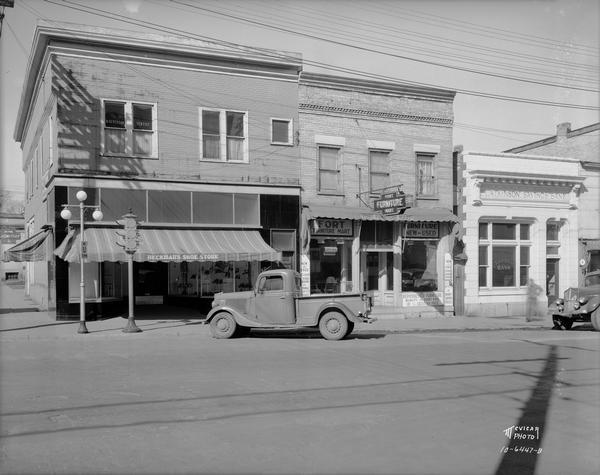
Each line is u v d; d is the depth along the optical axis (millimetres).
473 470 5211
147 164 18453
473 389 8648
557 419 6980
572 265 25250
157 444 5660
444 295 22859
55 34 17266
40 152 21625
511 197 23969
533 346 14164
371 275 22500
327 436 6082
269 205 19969
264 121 20062
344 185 21141
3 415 6645
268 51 20000
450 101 23062
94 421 6438
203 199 19109
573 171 25344
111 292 19422
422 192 22703
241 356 11594
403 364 10891
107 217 17828
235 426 6359
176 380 8859
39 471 4879
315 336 16078
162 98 18703
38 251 20141
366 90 21547
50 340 14133
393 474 5016
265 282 14875
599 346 14234
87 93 17750
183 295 21000
